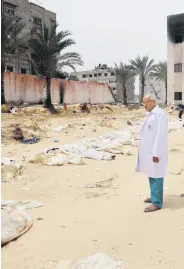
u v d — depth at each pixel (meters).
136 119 25.55
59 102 40.06
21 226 3.94
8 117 20.91
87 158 9.23
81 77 88.88
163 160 4.62
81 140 12.80
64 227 4.08
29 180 6.73
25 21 41.19
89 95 47.22
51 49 28.88
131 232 3.88
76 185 6.33
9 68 38.38
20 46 29.36
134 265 3.07
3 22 25.28
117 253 3.34
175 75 44.19
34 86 35.91
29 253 3.39
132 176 7.05
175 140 12.88
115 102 55.31
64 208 4.88
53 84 38.97
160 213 4.52
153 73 51.91
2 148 10.81
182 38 43.41
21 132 13.59
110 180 6.73
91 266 2.99
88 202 5.19
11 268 3.07
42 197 5.50
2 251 3.45
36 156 8.77
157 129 4.59
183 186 6.06
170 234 3.78
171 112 31.50
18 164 7.83
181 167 7.80
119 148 10.52
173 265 3.06
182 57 43.41
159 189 4.67
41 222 4.27
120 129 17.95
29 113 26.33
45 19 44.72
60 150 9.56
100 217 4.44
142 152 4.73
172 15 43.34
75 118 24.59
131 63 51.09
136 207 4.85
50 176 7.10
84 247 3.50
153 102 4.79
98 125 19.45
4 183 6.41
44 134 14.84
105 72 84.44
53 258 3.28
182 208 4.70
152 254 3.29
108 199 5.34
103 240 3.67
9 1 38.53
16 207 4.80
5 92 32.34
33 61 30.41
